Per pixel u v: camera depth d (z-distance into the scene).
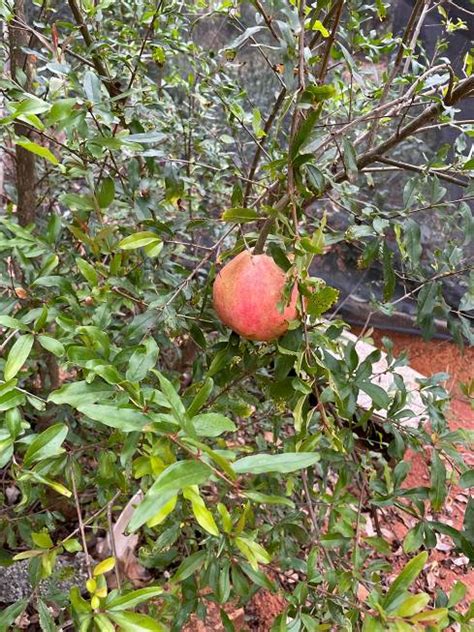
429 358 4.19
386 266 1.26
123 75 1.91
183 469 0.61
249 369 1.35
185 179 1.78
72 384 0.84
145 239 1.18
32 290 1.36
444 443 1.37
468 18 2.88
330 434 1.20
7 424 0.85
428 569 2.78
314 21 1.08
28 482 1.06
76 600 0.79
